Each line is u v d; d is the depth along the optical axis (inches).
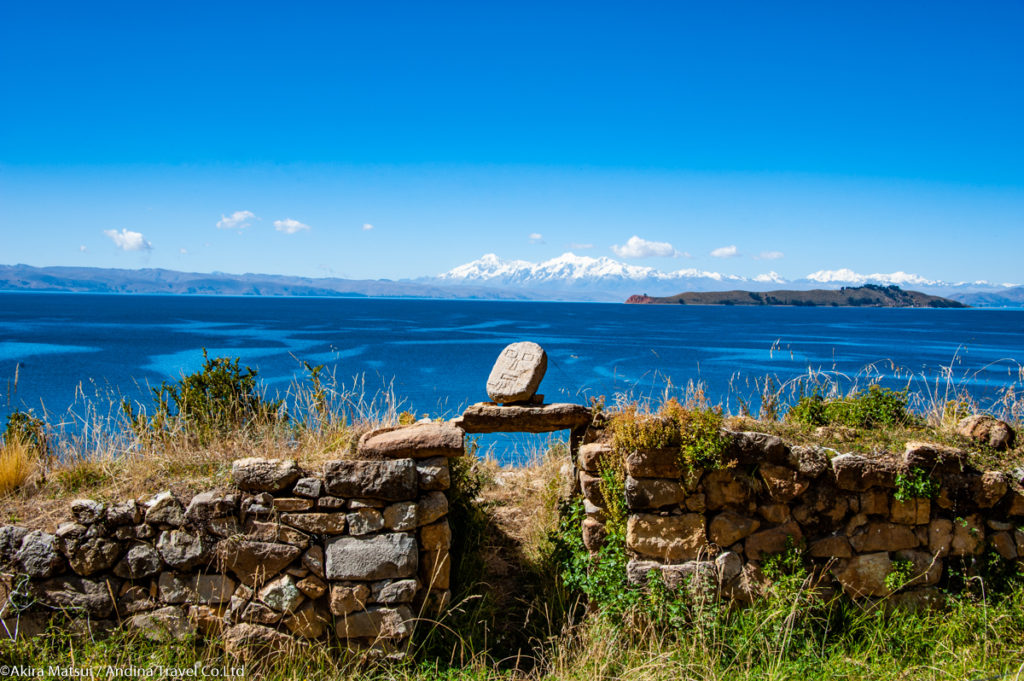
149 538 220.8
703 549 240.5
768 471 240.2
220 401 309.9
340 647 221.6
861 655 225.6
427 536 229.6
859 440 254.2
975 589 241.4
